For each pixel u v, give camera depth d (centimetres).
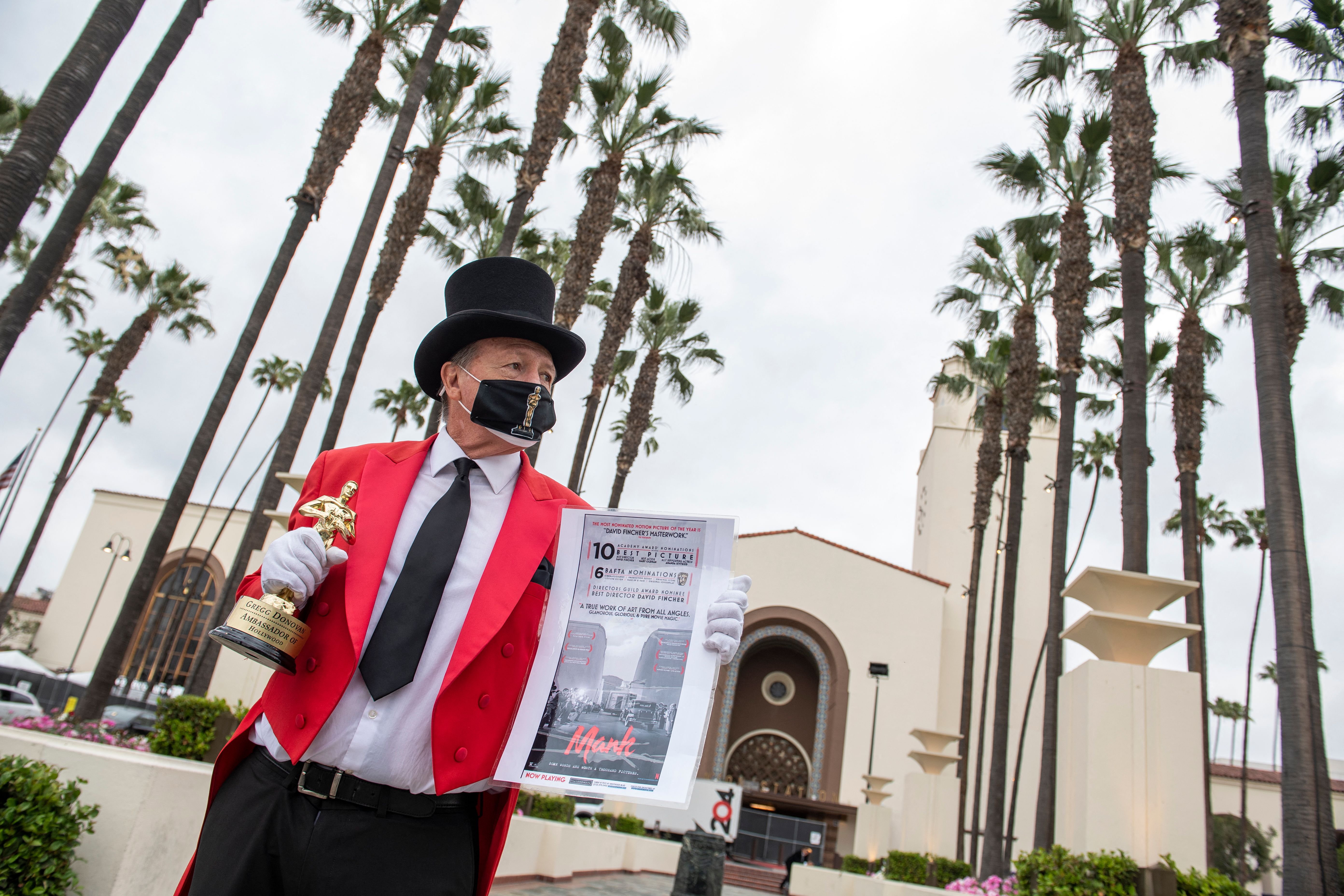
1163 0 1322
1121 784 667
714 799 2512
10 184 577
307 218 1309
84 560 3647
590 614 172
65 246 827
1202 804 661
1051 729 1256
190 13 860
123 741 887
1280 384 761
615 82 1563
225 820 156
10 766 400
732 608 165
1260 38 859
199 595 3550
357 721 156
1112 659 721
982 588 3284
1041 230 1705
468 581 171
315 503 165
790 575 3097
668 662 164
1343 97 1089
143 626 3528
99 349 3155
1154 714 680
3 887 383
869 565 3086
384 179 1386
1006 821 2880
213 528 3638
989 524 3155
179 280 2730
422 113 1628
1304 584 714
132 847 429
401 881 154
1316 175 1243
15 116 1928
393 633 161
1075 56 1467
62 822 407
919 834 1772
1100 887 625
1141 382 1174
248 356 1249
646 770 152
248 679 987
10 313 786
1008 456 1780
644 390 2209
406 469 183
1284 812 674
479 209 1841
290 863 151
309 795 154
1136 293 1210
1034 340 1831
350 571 164
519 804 1377
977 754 2162
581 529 182
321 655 158
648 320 2255
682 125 1584
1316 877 643
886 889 1229
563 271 2091
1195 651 1638
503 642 167
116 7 641
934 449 3578
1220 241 1677
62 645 3519
